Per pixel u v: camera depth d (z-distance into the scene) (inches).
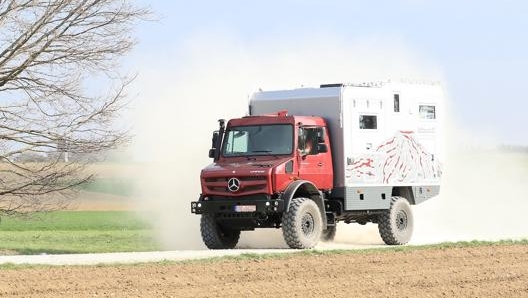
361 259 1424.7
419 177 1947.6
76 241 2701.8
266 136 1731.1
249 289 1127.0
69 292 1069.8
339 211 1785.2
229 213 1695.4
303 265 1336.1
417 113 1947.6
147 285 1130.0
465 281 1249.4
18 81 2101.4
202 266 1291.8
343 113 1791.3
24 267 1261.1
